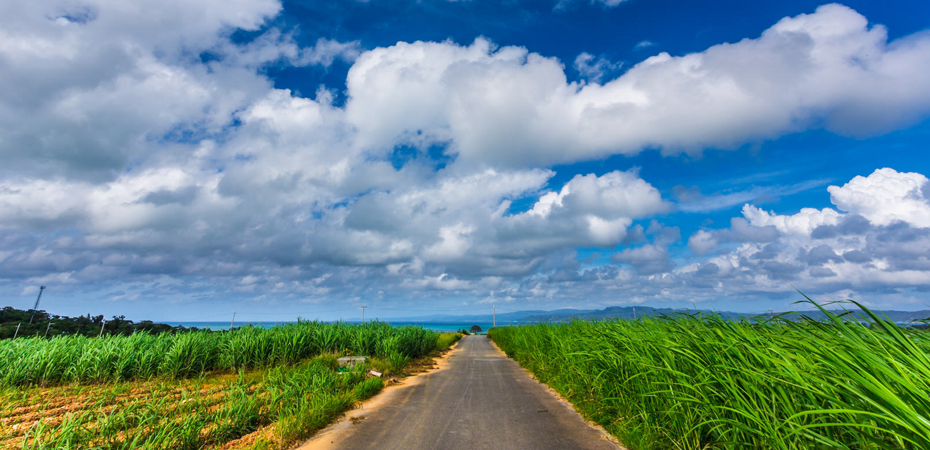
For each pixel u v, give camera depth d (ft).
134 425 18.21
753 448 11.21
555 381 31.45
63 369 32.42
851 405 8.38
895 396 6.80
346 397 24.44
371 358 47.16
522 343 56.03
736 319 13.97
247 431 18.29
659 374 15.81
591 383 23.45
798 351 10.61
